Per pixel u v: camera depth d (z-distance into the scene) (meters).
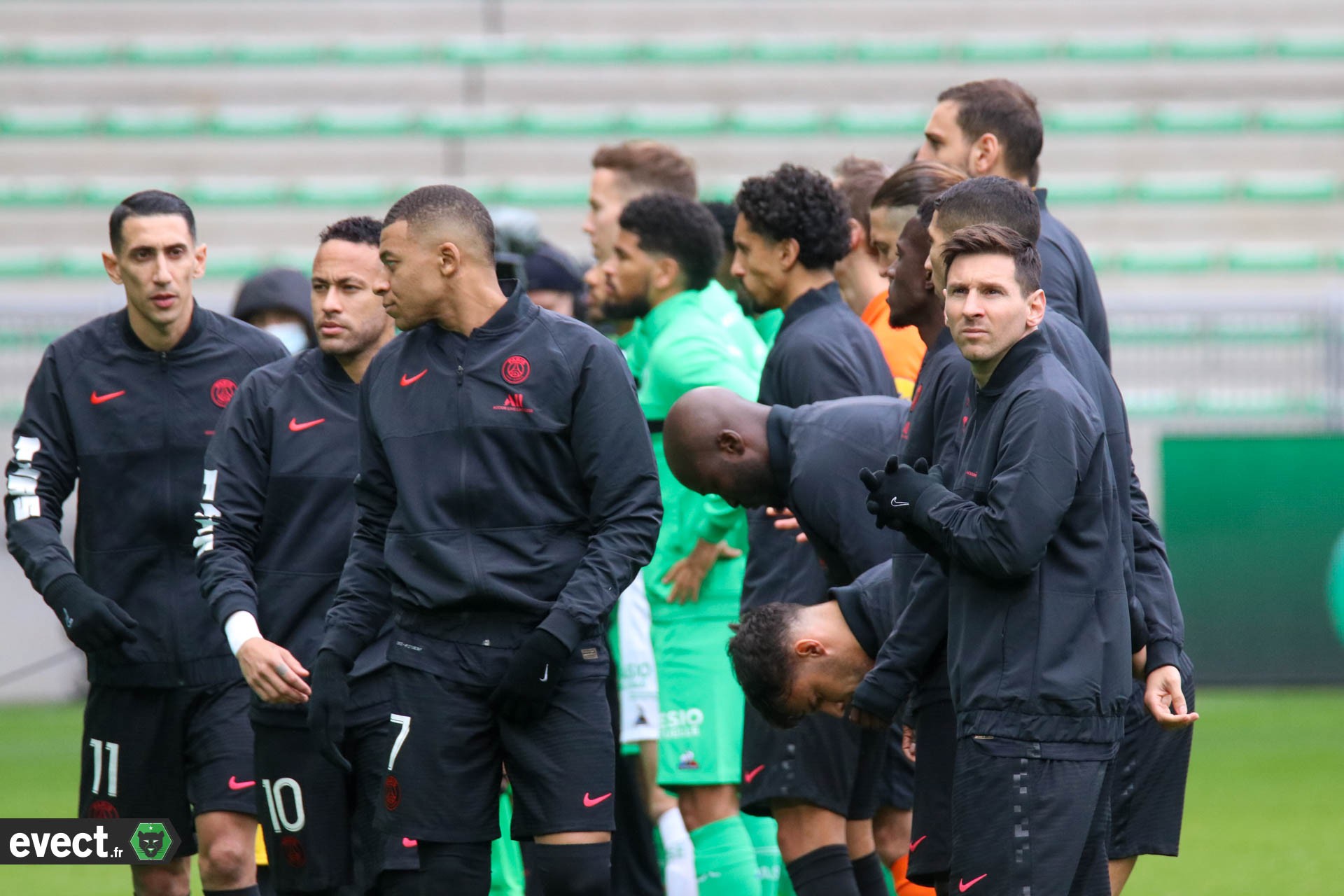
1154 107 56.12
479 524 12.79
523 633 12.73
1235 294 48.06
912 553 12.81
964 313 11.17
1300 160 55.62
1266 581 39.31
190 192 54.66
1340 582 39.19
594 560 12.76
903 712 15.04
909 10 57.50
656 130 55.84
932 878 12.73
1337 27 56.72
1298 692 39.34
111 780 16.23
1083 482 11.15
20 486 16.14
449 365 12.95
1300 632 39.38
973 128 15.98
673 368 18.38
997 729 11.09
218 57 56.38
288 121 55.84
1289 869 22.33
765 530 16.11
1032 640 11.06
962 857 11.27
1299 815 26.31
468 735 12.66
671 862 19.89
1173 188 55.03
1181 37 56.56
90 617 15.41
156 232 15.89
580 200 54.94
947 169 15.23
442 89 56.62
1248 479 39.28
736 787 17.69
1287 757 31.69
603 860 12.66
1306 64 56.38
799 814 14.98
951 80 56.69
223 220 54.62
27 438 16.33
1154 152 55.84
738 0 57.53
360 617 13.24
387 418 13.05
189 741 16.14
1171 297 43.47
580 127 55.88
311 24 57.00
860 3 57.56
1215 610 39.44
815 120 55.94
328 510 15.41
